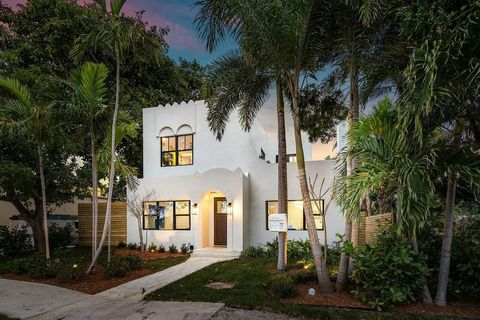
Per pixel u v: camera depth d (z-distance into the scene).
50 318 6.19
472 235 7.72
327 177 12.95
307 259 10.20
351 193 5.80
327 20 7.35
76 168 15.98
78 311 6.55
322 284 7.16
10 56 15.41
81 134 10.36
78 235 17.08
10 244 14.08
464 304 6.17
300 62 7.68
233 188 13.53
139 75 19.41
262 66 7.97
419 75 4.97
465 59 5.03
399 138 5.47
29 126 9.24
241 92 10.68
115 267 9.42
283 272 9.20
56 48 17.38
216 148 15.20
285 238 9.70
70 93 9.62
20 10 17.73
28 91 9.97
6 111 9.46
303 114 10.67
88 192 17.22
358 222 6.42
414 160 5.33
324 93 10.34
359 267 6.42
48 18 17.33
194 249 13.82
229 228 13.41
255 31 7.22
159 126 16.56
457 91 5.22
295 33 7.09
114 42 8.94
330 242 12.43
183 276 9.30
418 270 6.11
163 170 16.27
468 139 6.30
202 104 15.64
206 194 14.14
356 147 6.12
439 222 7.58
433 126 5.66
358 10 6.74
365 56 7.29
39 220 14.69
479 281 6.17
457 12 4.95
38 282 8.94
